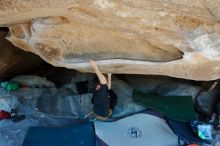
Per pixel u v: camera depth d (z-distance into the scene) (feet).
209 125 18.38
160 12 10.95
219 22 11.41
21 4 10.77
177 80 23.32
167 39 12.79
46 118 19.65
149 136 18.44
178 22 11.38
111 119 19.17
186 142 18.04
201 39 12.24
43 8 11.05
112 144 17.89
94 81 22.81
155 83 23.56
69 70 24.94
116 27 12.51
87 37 14.57
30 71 25.98
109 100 19.06
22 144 17.40
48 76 25.64
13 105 20.31
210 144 17.95
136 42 14.24
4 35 20.99
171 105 20.51
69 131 18.28
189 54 13.66
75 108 20.57
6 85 21.63
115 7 10.82
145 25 11.85
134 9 10.89
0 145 17.85
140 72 17.46
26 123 19.20
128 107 20.13
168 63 15.06
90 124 18.72
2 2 10.68
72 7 11.16
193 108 20.47
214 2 10.52
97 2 10.61
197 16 11.10
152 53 14.65
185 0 10.55
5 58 22.45
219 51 13.05
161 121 19.19
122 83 22.20
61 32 14.40
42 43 15.78
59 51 15.85
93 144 17.76
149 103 20.35
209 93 21.81
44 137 17.83
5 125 18.99
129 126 18.83
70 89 22.36
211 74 15.76
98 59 15.75
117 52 15.08
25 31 15.58
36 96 21.25
